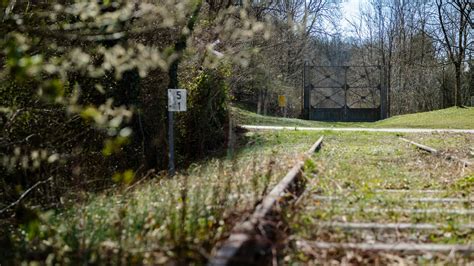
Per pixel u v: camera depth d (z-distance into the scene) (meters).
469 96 50.75
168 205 5.52
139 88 11.73
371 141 18.31
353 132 22.27
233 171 7.30
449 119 33.22
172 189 6.77
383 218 5.72
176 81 12.70
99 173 9.35
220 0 19.12
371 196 6.94
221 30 11.25
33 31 5.75
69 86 10.04
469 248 4.44
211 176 8.08
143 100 12.94
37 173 7.68
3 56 5.37
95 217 5.30
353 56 64.69
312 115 41.81
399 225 5.28
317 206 6.08
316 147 13.67
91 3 5.42
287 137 19.33
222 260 3.27
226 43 12.30
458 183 8.38
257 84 31.67
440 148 15.05
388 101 52.41
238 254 3.46
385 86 45.12
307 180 7.89
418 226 5.26
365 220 5.62
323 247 4.43
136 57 6.44
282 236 4.41
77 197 7.21
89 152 9.30
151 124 12.98
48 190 7.36
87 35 6.01
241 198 5.59
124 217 5.03
